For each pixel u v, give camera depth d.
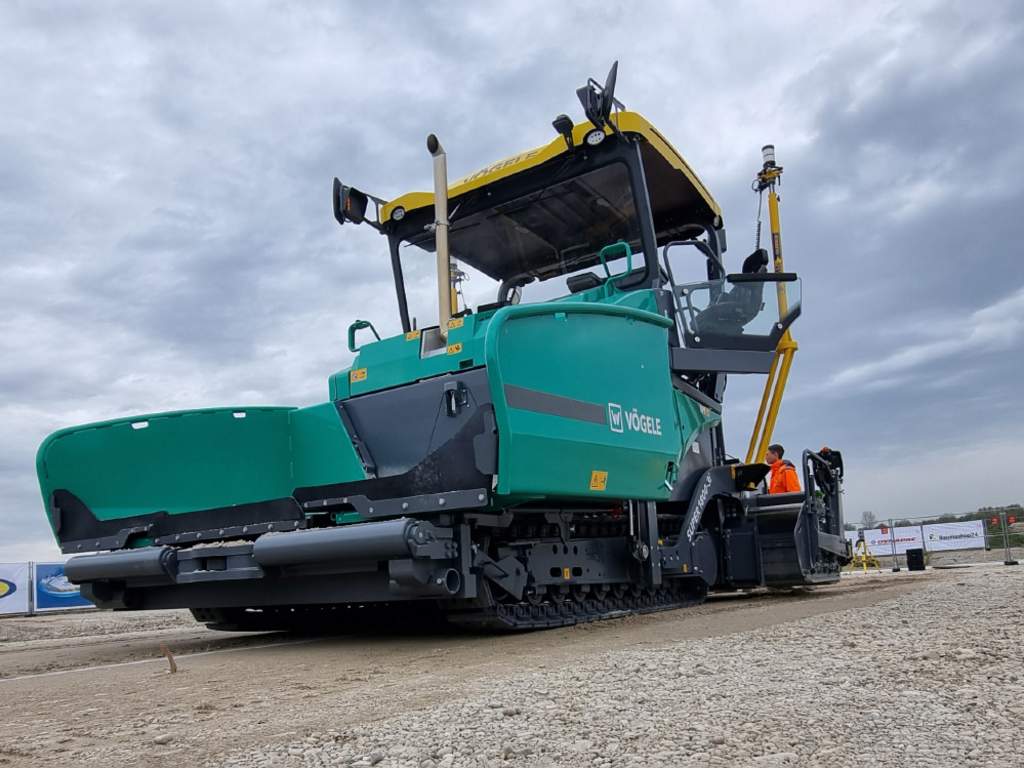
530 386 5.89
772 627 5.71
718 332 8.28
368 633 7.68
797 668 3.92
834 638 4.89
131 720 3.78
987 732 2.70
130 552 6.98
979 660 3.87
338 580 6.36
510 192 8.13
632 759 2.54
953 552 22.56
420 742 2.86
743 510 9.15
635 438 6.89
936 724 2.81
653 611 7.96
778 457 10.96
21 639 11.11
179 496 7.39
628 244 7.91
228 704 4.06
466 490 5.81
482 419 5.79
